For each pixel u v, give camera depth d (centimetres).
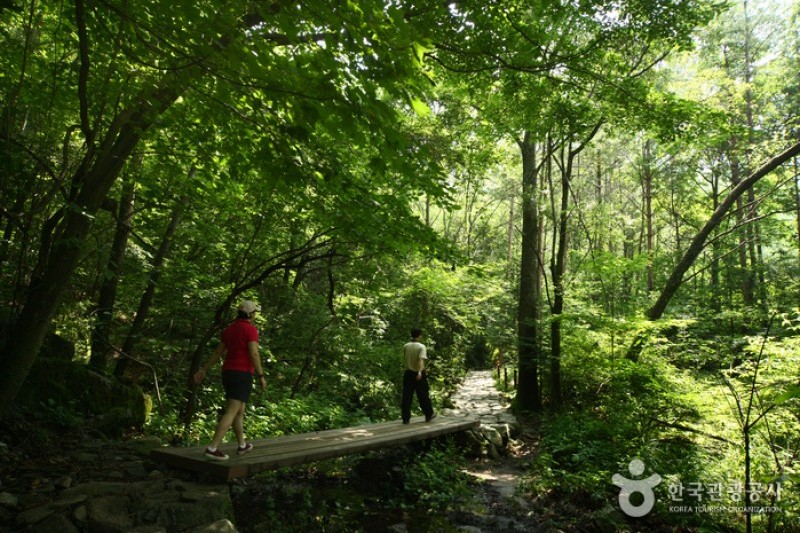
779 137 1385
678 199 2508
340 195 508
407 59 279
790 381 602
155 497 384
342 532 477
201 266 1108
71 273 498
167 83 397
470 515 562
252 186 705
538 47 656
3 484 386
